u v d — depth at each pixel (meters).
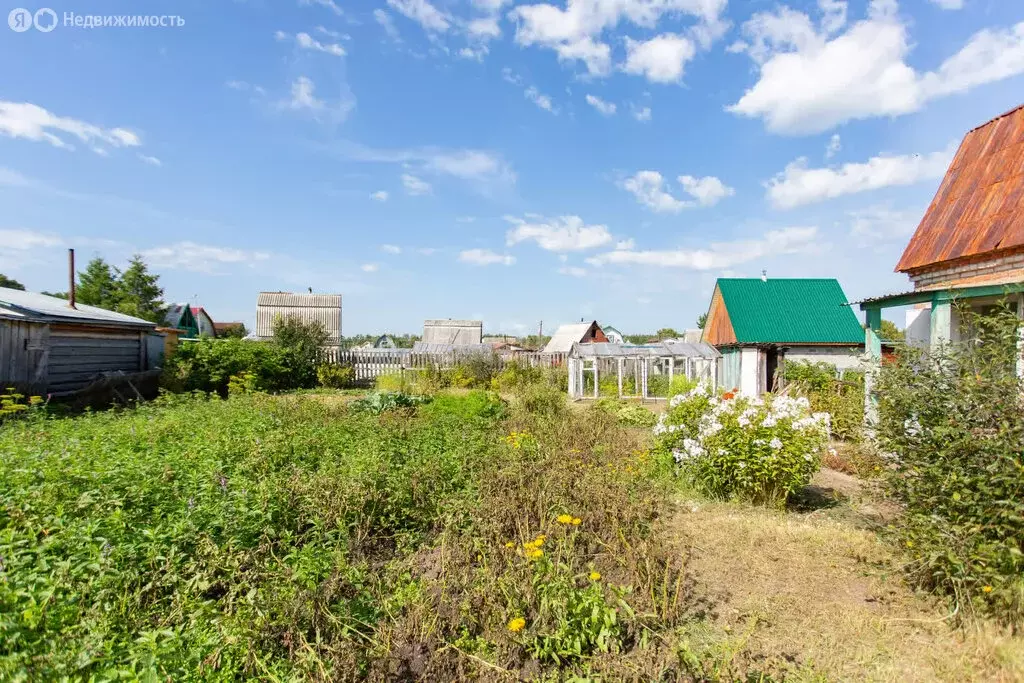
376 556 4.98
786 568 4.82
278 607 3.53
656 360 23.58
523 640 3.48
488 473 6.80
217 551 4.07
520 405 13.52
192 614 3.46
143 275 34.19
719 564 4.90
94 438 7.40
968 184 11.33
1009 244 9.07
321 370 24.02
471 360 24.81
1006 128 11.26
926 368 4.72
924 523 4.18
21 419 10.00
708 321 29.83
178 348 18.55
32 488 4.81
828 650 3.61
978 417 4.14
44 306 14.09
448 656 3.44
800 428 6.61
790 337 24.05
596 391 20.80
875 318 10.55
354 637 3.60
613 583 4.24
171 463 6.03
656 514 6.18
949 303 8.62
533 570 4.11
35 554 3.97
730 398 7.52
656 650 3.51
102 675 2.84
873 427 4.98
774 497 6.64
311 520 4.96
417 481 6.16
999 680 3.28
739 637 3.73
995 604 3.78
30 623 3.12
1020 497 3.83
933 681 3.31
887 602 4.20
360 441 7.82
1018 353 4.50
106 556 3.81
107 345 16.19
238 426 8.61
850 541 5.37
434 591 4.21
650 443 9.80
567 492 6.19
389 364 26.62
